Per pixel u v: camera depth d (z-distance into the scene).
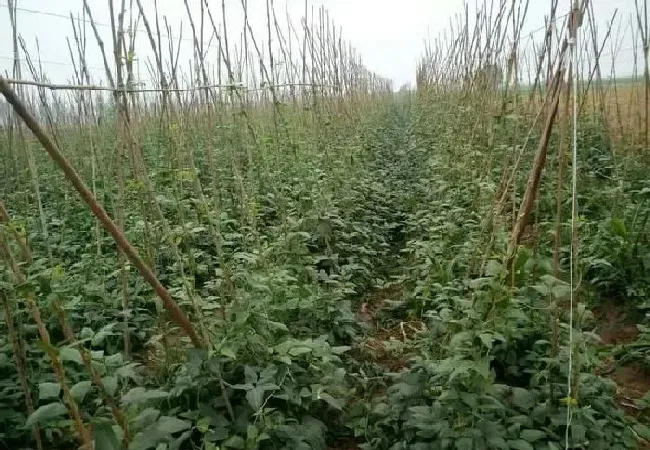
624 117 11.09
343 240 6.01
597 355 3.26
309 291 4.07
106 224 2.46
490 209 4.54
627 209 5.22
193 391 3.01
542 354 3.36
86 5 3.35
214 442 2.81
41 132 2.17
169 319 4.70
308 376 3.28
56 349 2.06
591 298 4.38
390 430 3.14
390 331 4.74
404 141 14.39
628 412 3.43
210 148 4.39
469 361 2.58
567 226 4.95
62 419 3.06
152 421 2.35
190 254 3.57
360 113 14.05
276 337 3.62
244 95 7.50
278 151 6.03
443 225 5.20
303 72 8.22
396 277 5.64
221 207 6.20
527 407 2.88
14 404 3.07
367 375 3.85
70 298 4.16
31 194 6.48
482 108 7.43
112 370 2.53
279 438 2.86
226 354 2.81
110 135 9.03
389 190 8.43
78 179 2.31
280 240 4.57
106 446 2.03
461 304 3.06
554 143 7.16
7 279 2.95
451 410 2.72
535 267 3.46
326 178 6.49
